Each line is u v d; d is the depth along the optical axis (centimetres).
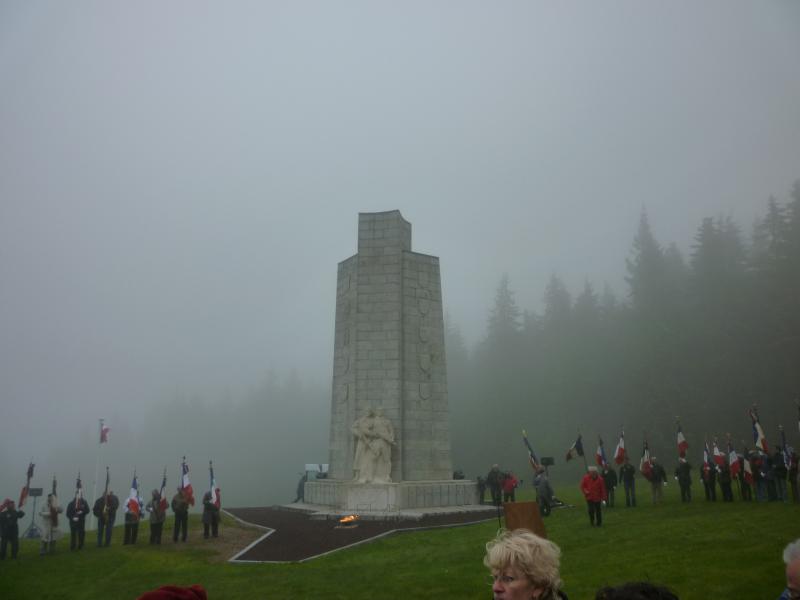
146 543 2261
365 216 3228
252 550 2014
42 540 2177
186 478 2322
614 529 1958
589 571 1400
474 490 3020
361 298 3119
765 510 2102
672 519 2064
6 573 1834
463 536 2045
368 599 1310
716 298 6322
